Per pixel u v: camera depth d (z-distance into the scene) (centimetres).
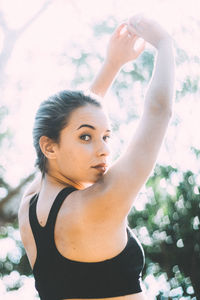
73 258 143
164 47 153
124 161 139
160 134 139
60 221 144
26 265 480
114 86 484
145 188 408
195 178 405
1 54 584
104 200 138
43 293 150
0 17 612
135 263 147
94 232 141
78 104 150
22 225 159
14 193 536
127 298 143
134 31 162
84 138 150
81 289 142
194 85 428
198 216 396
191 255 392
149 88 145
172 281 392
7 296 468
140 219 408
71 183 155
